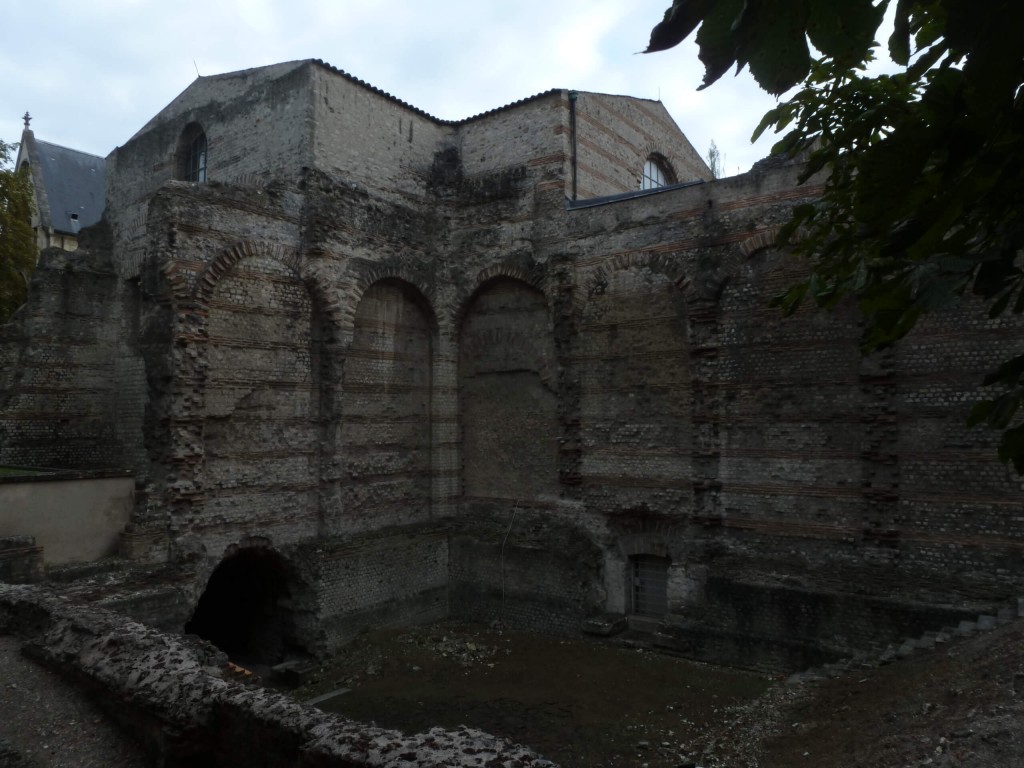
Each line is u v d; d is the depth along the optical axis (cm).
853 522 1633
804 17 229
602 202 2048
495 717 1448
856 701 1212
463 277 2284
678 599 1866
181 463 1659
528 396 2184
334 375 1973
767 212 1772
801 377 1712
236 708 712
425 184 2278
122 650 902
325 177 1970
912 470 1563
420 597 2156
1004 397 275
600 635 1922
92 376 2081
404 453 2186
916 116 304
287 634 1927
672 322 1912
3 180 2742
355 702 1564
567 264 2080
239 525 1772
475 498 2266
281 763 671
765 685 1574
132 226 2200
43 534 1509
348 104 2052
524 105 2216
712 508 1817
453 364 2298
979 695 1001
